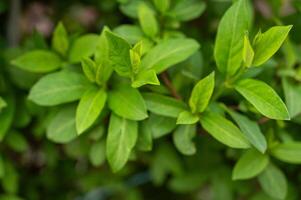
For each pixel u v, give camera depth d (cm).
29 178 88
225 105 68
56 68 71
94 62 65
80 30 86
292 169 78
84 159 87
